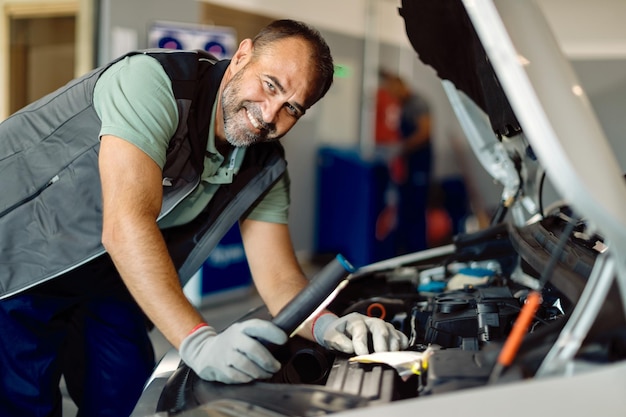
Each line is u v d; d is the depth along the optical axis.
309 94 1.79
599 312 1.20
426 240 7.20
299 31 1.79
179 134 1.83
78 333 2.20
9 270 1.94
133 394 2.21
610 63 6.57
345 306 2.15
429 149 7.14
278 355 1.70
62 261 1.92
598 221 1.10
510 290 1.92
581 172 1.10
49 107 1.99
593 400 1.09
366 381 1.40
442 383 1.25
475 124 2.38
